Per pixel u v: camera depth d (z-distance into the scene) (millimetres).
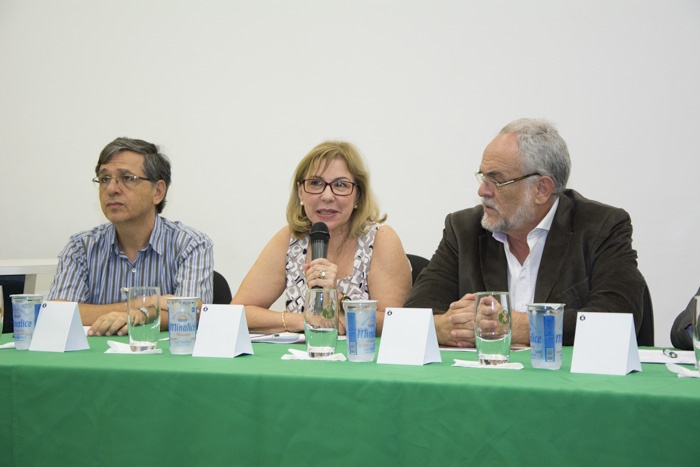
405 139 3756
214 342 1647
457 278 2510
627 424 1099
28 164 4227
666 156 3418
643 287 2283
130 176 2801
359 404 1235
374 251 2699
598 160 3496
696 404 1068
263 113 3943
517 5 3582
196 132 4023
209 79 3998
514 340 2031
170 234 2918
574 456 1122
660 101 3418
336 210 2650
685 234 3398
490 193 2328
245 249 3977
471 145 3670
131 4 4078
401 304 2648
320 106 3871
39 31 4203
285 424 1274
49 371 1430
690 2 3369
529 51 3574
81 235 2926
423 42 3723
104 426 1388
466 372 1345
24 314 1846
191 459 1330
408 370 1376
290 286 2725
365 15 3801
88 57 4141
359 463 1231
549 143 2291
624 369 1318
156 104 4066
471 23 3652
